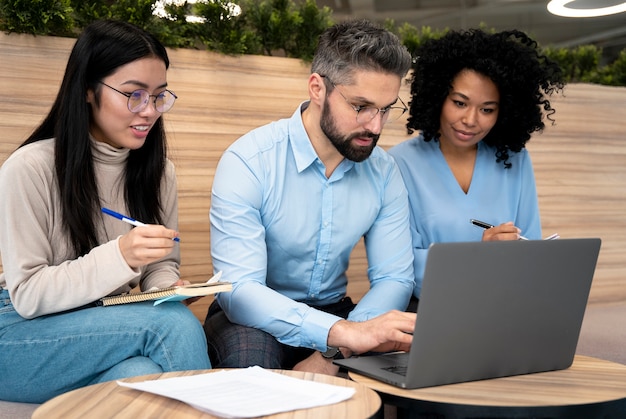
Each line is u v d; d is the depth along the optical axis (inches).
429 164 80.4
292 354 67.0
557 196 119.8
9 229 56.7
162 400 40.8
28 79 80.7
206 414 38.5
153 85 60.0
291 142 68.2
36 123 81.4
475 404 43.0
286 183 67.8
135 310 55.0
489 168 81.0
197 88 91.0
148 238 54.7
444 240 79.4
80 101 59.3
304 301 71.9
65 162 59.5
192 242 92.0
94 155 61.8
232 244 64.8
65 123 59.6
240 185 65.8
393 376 47.9
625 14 141.9
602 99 123.3
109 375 54.0
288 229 68.3
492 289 47.1
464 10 136.0
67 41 82.5
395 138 106.5
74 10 83.7
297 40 99.2
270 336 61.7
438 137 79.9
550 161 119.0
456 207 79.4
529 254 48.1
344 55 61.4
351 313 66.5
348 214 69.9
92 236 60.5
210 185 92.7
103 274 54.8
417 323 44.9
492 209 80.1
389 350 56.6
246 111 94.6
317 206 68.9
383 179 71.8
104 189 62.8
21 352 55.3
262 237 66.2
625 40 140.0
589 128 122.3
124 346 54.0
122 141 60.2
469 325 46.9
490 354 48.7
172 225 69.5
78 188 59.5
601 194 123.8
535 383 48.4
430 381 46.6
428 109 77.9
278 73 96.5
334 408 39.6
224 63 92.7
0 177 58.3
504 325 48.6
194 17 91.7
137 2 86.8
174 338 53.9
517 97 78.1
